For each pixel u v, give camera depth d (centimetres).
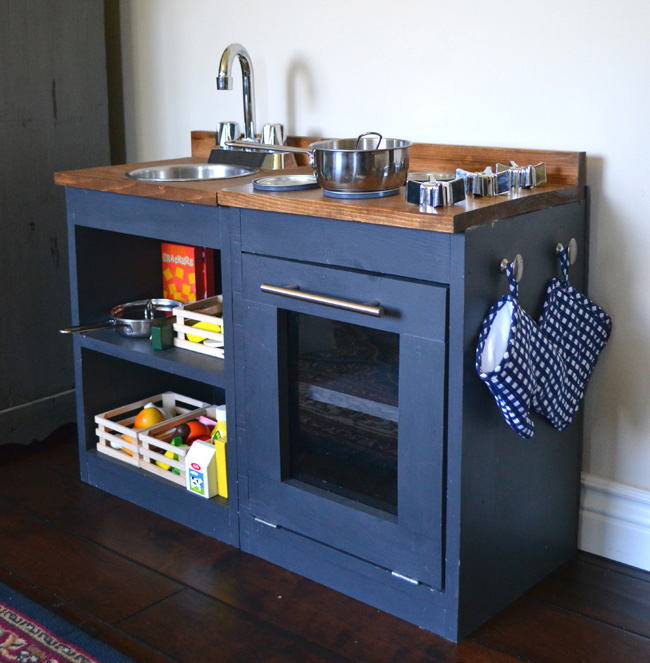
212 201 187
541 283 177
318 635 173
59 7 252
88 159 268
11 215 250
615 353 192
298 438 190
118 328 235
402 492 170
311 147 178
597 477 201
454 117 206
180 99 263
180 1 254
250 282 186
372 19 215
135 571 196
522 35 191
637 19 175
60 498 232
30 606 182
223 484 208
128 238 242
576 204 184
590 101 185
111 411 238
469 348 157
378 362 171
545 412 172
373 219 160
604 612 181
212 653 167
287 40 233
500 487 173
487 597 176
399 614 178
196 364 207
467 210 152
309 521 188
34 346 263
